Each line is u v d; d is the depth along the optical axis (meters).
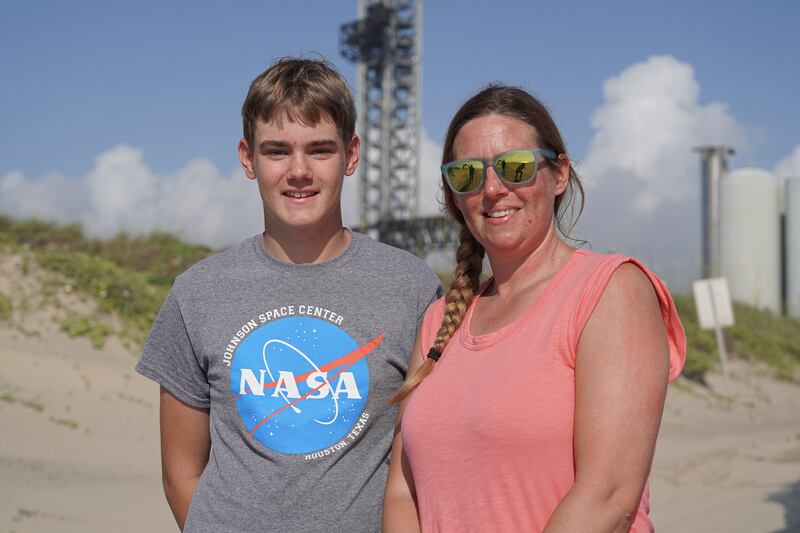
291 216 2.67
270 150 2.66
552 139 2.32
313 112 2.61
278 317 2.68
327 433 2.58
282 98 2.60
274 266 2.76
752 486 7.17
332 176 2.69
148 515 5.17
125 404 7.50
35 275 9.40
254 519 2.50
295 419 2.59
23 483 5.43
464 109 2.35
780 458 8.34
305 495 2.52
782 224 26.30
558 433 1.95
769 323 18.91
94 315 9.03
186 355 2.75
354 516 2.53
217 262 2.82
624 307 1.97
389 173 32.78
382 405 2.64
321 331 2.66
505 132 2.26
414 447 2.21
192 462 2.85
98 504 5.25
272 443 2.57
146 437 6.93
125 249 11.77
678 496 6.85
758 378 14.34
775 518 6.09
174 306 2.77
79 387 7.57
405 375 2.71
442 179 2.54
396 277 2.77
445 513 2.09
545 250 2.31
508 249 2.29
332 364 2.63
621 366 1.91
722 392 13.05
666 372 1.96
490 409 2.01
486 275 2.72
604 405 1.89
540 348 2.03
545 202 2.29
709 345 14.91
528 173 2.23
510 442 1.97
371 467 2.60
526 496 1.96
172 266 11.29
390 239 24.67
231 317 2.69
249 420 2.60
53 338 8.41
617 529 1.84
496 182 2.25
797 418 11.82
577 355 1.98
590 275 2.06
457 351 2.29
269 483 2.53
